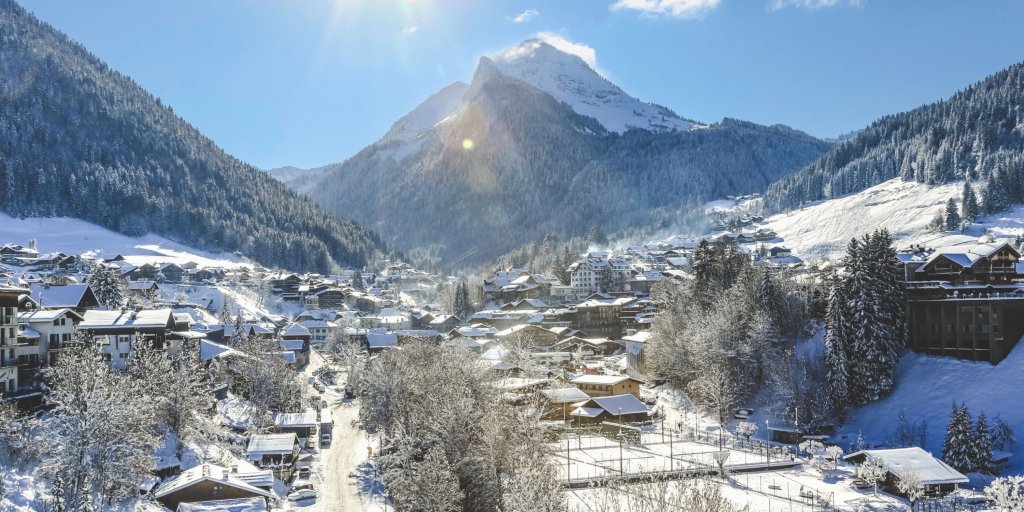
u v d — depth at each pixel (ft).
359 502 298.35
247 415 407.03
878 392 399.65
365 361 550.36
